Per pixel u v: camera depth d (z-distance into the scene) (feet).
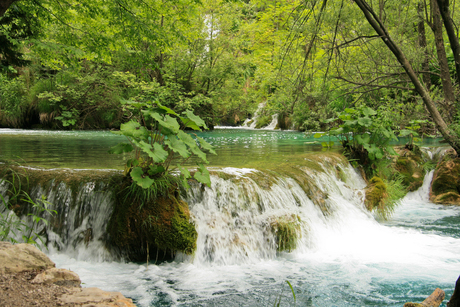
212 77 68.54
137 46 30.48
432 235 18.19
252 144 37.83
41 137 42.42
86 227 14.14
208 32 68.08
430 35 32.55
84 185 14.60
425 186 27.35
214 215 15.19
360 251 15.80
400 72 27.63
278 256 15.19
